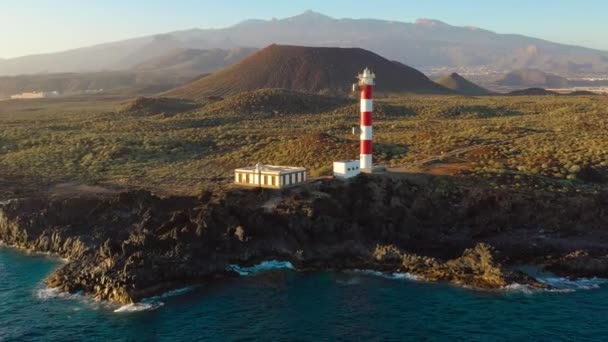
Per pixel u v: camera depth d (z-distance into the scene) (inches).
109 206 3996.1
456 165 4571.9
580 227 3754.9
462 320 2760.8
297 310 2888.8
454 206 3905.0
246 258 3452.3
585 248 3496.6
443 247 3580.2
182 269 3184.1
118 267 3115.2
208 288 3142.2
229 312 2871.6
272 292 3095.5
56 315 2842.0
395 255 3427.7
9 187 4805.6
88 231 3828.7
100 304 2957.7
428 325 2726.4
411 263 3339.1
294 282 3221.0
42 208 4165.8
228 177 4899.1
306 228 3607.3
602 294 3014.3
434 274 3245.6
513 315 2800.2
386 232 3651.6
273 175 3932.1
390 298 2999.5
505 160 4687.5
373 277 3267.7
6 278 3304.6
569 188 4045.3
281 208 3695.9
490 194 3912.4
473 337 2615.7
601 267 3255.4
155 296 3031.5
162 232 3555.6
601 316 2780.5
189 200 3959.2
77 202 4124.0
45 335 2657.5
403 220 3757.4
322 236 3597.4
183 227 3516.2
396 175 4237.2
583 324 2709.2
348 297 3024.1
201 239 3430.1
